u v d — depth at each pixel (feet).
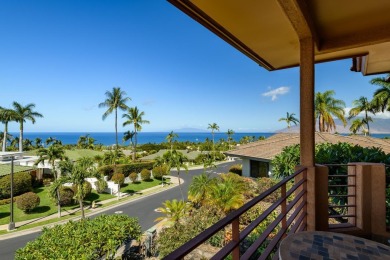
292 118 124.26
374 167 11.41
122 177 86.79
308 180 10.56
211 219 35.37
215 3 8.59
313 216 10.46
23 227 54.44
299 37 10.89
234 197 37.22
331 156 17.02
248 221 31.55
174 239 34.27
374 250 6.05
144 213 60.49
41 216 61.46
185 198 73.72
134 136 140.46
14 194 72.95
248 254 5.17
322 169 10.98
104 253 33.35
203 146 181.78
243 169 59.21
